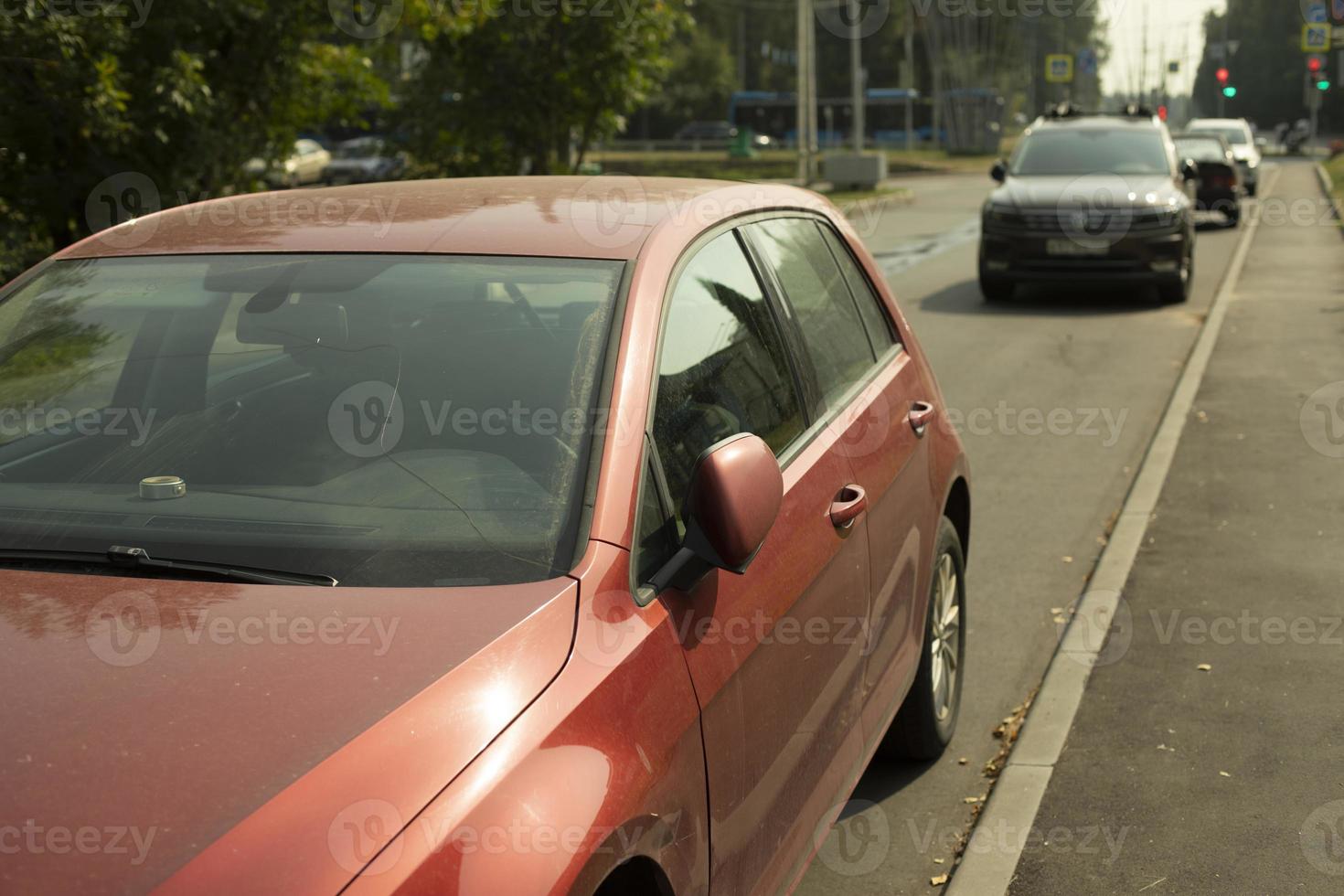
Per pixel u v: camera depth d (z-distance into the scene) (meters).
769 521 2.24
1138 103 17.22
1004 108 71.25
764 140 80.38
